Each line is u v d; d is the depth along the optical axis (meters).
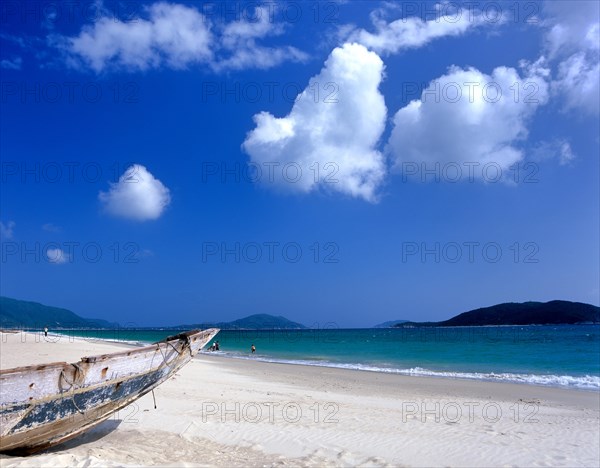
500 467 7.70
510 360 34.91
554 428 10.76
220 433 9.09
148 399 12.12
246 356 39.03
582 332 100.25
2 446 6.46
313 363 31.66
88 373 7.30
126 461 6.81
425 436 9.52
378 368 27.86
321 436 9.20
